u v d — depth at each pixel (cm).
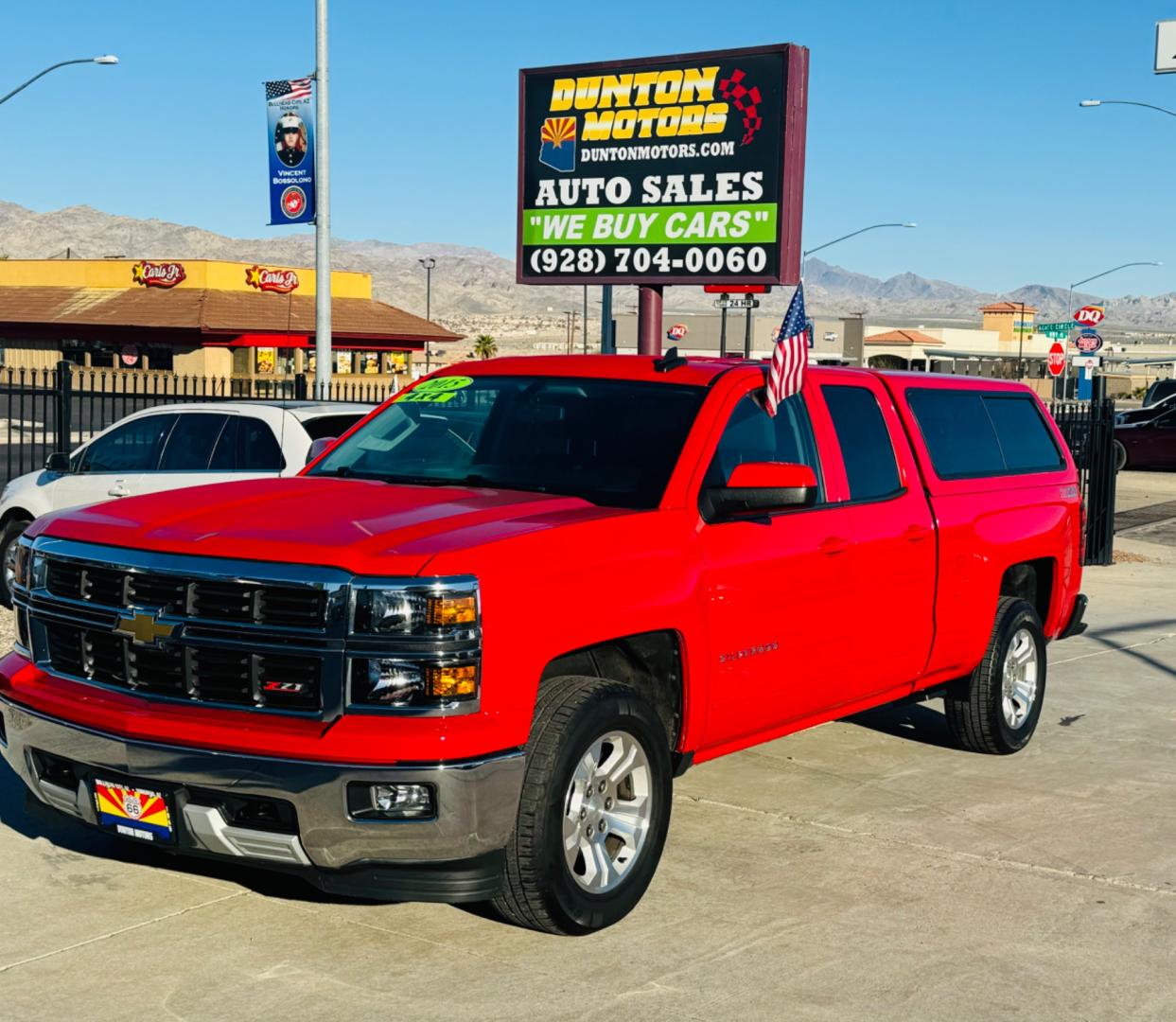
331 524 474
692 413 569
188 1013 426
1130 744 807
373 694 435
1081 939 507
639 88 1329
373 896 449
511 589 451
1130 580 1556
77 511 521
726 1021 431
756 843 604
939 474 707
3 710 500
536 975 459
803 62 1270
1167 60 2575
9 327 6281
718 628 543
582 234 1373
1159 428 3250
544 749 462
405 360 6906
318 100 1781
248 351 6112
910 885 558
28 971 454
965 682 750
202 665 456
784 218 1273
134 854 563
